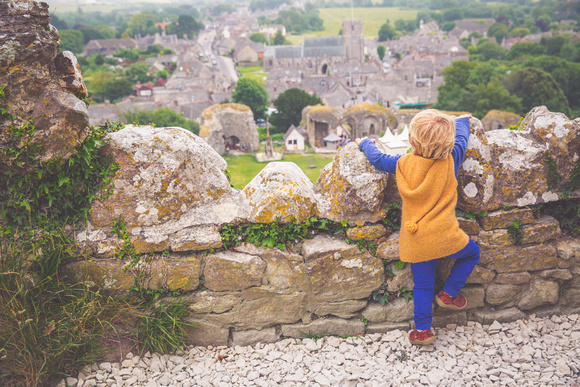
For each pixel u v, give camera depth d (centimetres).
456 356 349
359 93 10488
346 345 363
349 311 375
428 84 12106
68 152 312
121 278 350
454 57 15000
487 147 360
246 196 366
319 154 5428
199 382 328
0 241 323
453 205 321
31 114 303
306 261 358
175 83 11944
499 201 369
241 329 370
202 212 355
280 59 15850
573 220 390
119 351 344
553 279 385
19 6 294
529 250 375
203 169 354
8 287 315
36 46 297
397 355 353
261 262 357
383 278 374
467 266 344
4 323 306
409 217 326
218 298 361
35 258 328
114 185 339
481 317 386
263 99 9206
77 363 324
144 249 348
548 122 367
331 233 373
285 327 371
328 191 370
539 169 365
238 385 325
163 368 342
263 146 5806
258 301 365
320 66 15738
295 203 354
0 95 293
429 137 304
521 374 325
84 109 308
